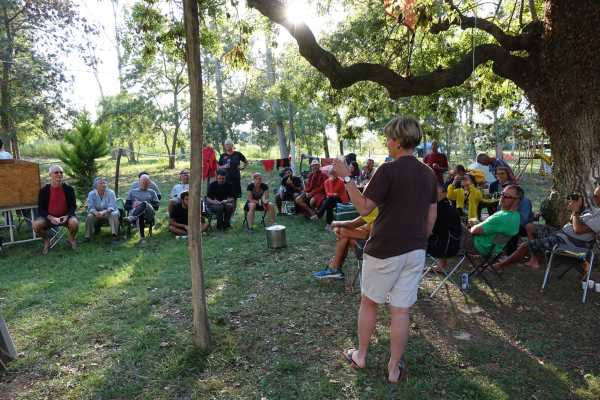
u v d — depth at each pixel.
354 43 7.77
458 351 3.40
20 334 3.88
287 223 8.35
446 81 5.78
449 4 5.32
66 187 7.09
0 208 7.12
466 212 7.59
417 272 2.75
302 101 9.77
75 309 4.44
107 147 10.92
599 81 5.12
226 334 3.69
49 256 6.65
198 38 3.14
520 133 14.68
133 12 5.05
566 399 2.79
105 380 3.09
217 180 7.98
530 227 5.48
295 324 3.91
